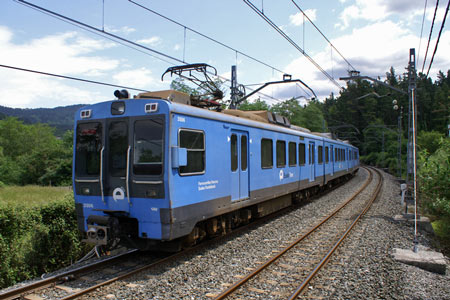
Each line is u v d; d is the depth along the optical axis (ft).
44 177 138.41
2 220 21.91
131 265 21.70
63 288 17.76
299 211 42.65
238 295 16.84
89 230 21.16
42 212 25.00
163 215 20.27
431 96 287.07
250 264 21.71
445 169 40.68
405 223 35.42
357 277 19.44
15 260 22.09
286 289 17.60
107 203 22.16
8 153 209.77
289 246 25.44
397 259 22.98
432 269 22.33
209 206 24.45
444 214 36.99
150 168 20.68
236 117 29.04
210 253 24.14
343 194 60.29
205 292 17.16
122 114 21.84
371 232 30.94
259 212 34.60
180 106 21.71
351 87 289.53
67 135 178.50
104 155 22.18
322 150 57.72
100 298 16.52
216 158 25.52
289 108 190.19
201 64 31.68
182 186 21.38
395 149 174.09
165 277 19.27
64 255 25.76
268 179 34.83
